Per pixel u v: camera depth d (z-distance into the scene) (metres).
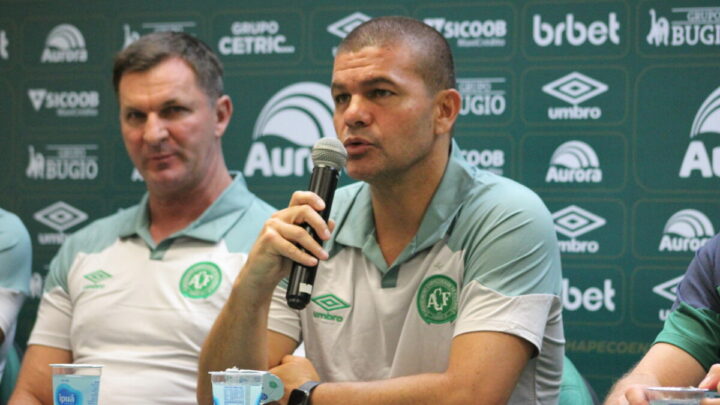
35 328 3.37
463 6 3.84
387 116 2.45
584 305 3.71
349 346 2.63
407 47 2.48
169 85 3.26
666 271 3.66
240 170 4.04
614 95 3.70
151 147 3.26
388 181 2.52
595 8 3.72
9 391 3.56
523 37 3.78
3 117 4.26
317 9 3.99
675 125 3.66
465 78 3.83
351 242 2.65
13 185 4.24
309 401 2.40
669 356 2.50
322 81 3.99
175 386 3.12
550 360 2.60
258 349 2.50
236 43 4.06
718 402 1.74
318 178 2.29
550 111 3.76
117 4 4.18
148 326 3.18
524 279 2.48
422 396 2.35
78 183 4.19
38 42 4.24
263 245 2.32
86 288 3.29
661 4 3.67
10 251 3.52
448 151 2.67
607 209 3.70
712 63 3.64
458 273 2.55
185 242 3.30
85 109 4.20
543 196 3.76
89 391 2.00
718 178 3.63
